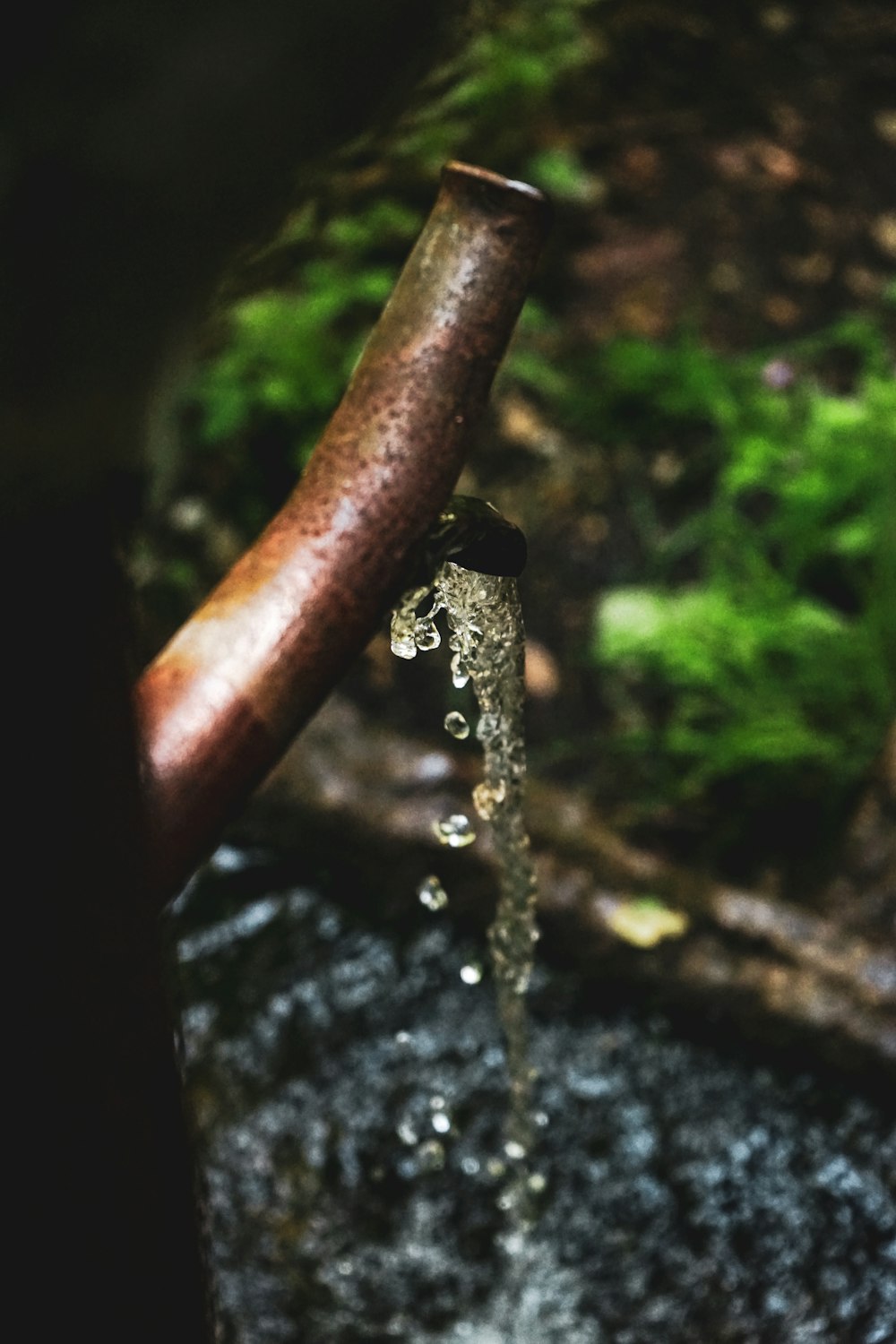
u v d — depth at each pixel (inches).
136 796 22.2
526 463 97.3
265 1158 57.1
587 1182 56.5
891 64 127.1
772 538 91.7
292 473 90.4
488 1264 54.1
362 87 18.3
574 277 107.9
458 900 63.5
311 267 91.4
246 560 24.6
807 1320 52.2
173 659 24.2
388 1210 55.7
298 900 65.2
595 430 98.5
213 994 62.3
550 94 106.6
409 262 24.3
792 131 119.3
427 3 18.3
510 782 36.7
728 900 61.5
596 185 112.3
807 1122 57.7
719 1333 52.0
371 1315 52.4
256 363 89.5
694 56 123.0
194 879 65.6
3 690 20.8
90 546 20.6
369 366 24.3
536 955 62.4
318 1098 59.1
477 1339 51.9
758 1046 59.1
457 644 32.0
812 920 61.1
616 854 63.0
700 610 81.8
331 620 24.2
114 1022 22.5
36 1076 21.9
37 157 17.3
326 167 18.9
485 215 23.9
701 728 83.9
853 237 112.5
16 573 20.3
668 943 60.1
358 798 64.1
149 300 18.4
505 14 100.8
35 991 21.7
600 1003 61.6
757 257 110.0
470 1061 60.4
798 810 79.1
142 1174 23.2
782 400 96.2
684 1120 58.1
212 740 23.9
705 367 98.5
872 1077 57.5
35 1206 22.3
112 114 17.3
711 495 95.9
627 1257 54.3
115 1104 22.7
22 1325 22.6
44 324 18.1
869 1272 53.6
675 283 107.7
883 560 83.8
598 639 84.6
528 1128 53.7
